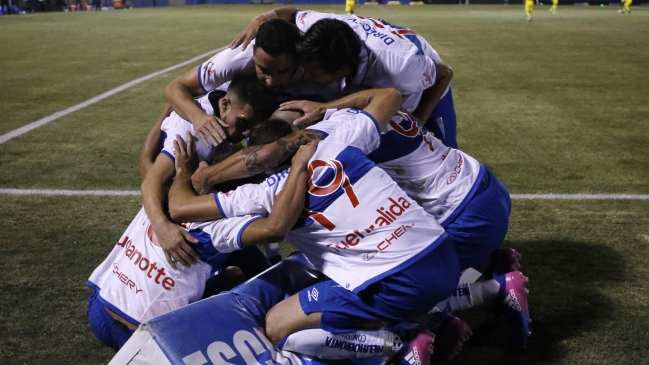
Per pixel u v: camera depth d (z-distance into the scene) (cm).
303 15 320
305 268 266
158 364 219
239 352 230
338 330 242
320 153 237
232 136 273
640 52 1343
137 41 1570
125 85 901
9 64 1120
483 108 747
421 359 240
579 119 689
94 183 469
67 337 275
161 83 921
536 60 1205
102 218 404
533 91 865
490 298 270
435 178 272
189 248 246
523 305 266
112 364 222
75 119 679
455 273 244
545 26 2141
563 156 544
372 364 249
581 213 414
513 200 437
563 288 316
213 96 292
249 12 3231
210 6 4412
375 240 233
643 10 3556
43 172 494
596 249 360
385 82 296
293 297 247
